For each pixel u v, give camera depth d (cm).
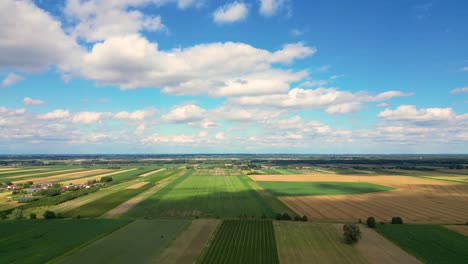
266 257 6081
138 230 8038
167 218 9481
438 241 7062
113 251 6469
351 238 6981
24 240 7250
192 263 5806
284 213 9506
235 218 9456
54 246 6806
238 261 5894
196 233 7725
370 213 10225
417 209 10869
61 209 11038
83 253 6369
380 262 5841
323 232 7788
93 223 8788
